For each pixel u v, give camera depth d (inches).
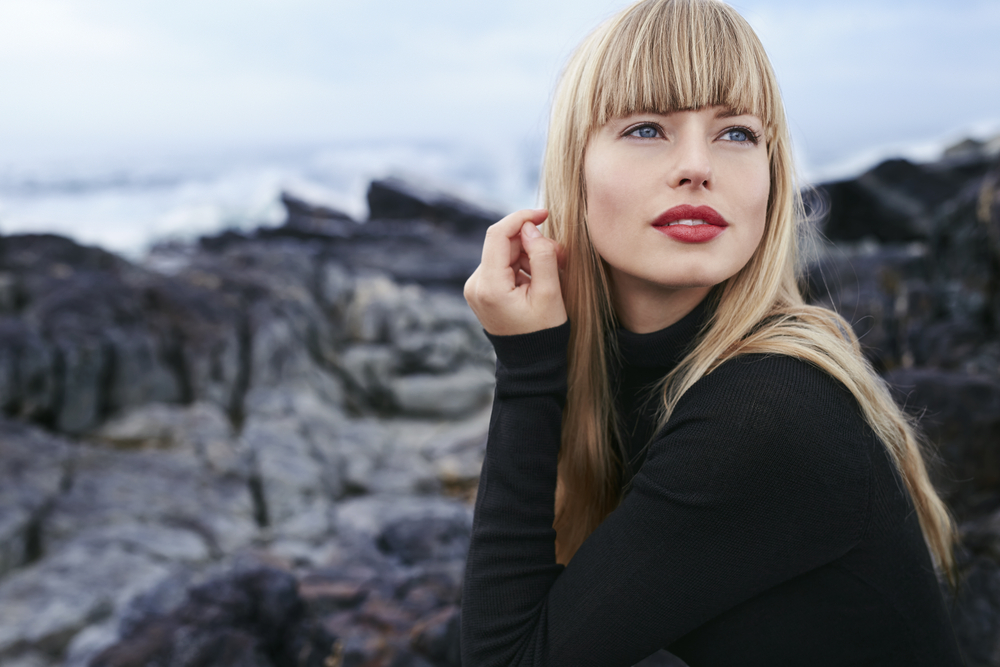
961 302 200.7
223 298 349.7
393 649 64.4
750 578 28.7
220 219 1318.9
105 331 281.7
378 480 261.0
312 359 362.9
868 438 29.3
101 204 1684.3
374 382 372.8
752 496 27.5
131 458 233.3
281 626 75.6
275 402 302.7
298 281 426.3
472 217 813.2
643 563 29.1
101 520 197.5
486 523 34.3
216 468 238.2
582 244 35.4
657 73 29.6
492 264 35.1
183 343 312.5
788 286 34.7
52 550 183.0
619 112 30.7
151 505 208.7
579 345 37.0
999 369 157.8
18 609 152.6
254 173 2502.5
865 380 29.9
